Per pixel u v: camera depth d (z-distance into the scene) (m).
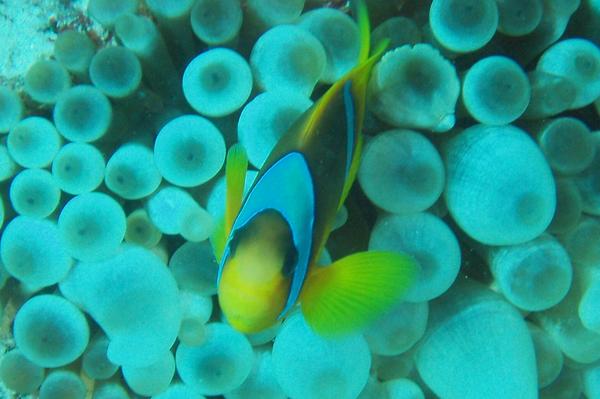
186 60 0.35
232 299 0.23
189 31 0.33
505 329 0.31
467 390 0.31
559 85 0.31
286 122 0.30
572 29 0.35
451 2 0.30
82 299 0.31
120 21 0.31
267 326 0.23
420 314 0.30
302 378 0.29
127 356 0.29
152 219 0.32
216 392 0.31
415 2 0.34
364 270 0.24
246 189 0.30
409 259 0.24
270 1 0.32
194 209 0.31
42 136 0.32
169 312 0.29
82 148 0.31
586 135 0.31
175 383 0.32
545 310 0.33
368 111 0.31
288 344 0.29
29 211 0.31
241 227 0.23
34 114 0.34
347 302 0.24
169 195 0.32
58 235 0.31
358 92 0.26
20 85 0.35
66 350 0.31
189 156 0.30
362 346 0.30
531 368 0.31
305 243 0.24
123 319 0.29
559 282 0.31
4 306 0.34
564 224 0.31
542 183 0.29
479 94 0.30
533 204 0.29
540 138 0.31
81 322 0.31
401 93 0.29
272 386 0.32
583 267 0.32
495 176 0.29
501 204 0.29
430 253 0.30
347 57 0.32
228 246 0.23
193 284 0.31
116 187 0.31
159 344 0.29
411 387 0.32
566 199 0.31
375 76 0.30
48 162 0.32
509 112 0.30
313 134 0.24
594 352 0.32
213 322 0.32
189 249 0.31
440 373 0.31
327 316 0.24
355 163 0.26
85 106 0.31
